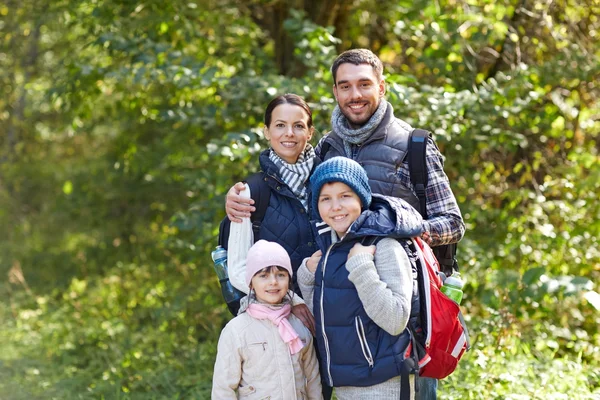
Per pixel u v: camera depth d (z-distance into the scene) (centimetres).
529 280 487
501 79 557
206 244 601
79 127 831
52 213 1065
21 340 666
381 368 281
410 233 287
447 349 292
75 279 871
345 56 324
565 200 609
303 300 316
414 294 287
